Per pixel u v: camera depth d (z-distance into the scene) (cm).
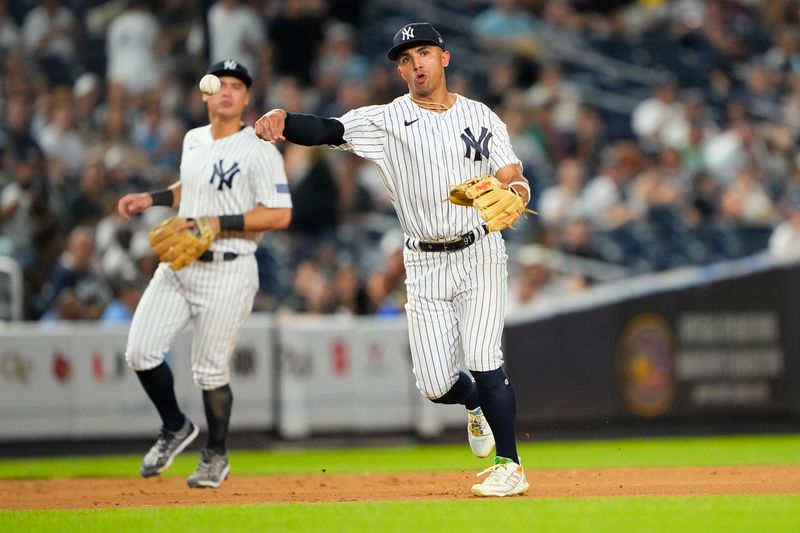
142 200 2336
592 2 6975
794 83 6781
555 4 6906
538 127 5503
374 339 3725
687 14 7044
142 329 2261
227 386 2331
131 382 3450
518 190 1866
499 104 5769
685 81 6700
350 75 5659
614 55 6750
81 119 4762
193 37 4797
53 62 5178
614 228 4909
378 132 1914
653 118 5897
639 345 3888
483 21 6562
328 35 5931
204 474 2309
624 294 3872
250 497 2092
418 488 2236
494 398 1922
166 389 2314
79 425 3394
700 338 3969
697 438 3944
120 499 2106
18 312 3516
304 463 3170
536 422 3750
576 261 4719
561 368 3788
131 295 3594
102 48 5362
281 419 3597
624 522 1562
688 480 2289
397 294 3938
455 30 6788
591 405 3816
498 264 1927
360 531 1512
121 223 4081
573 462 3066
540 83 5800
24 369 3344
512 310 3775
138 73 5025
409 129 1894
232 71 2259
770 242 5062
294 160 4794
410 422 3753
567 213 4950
